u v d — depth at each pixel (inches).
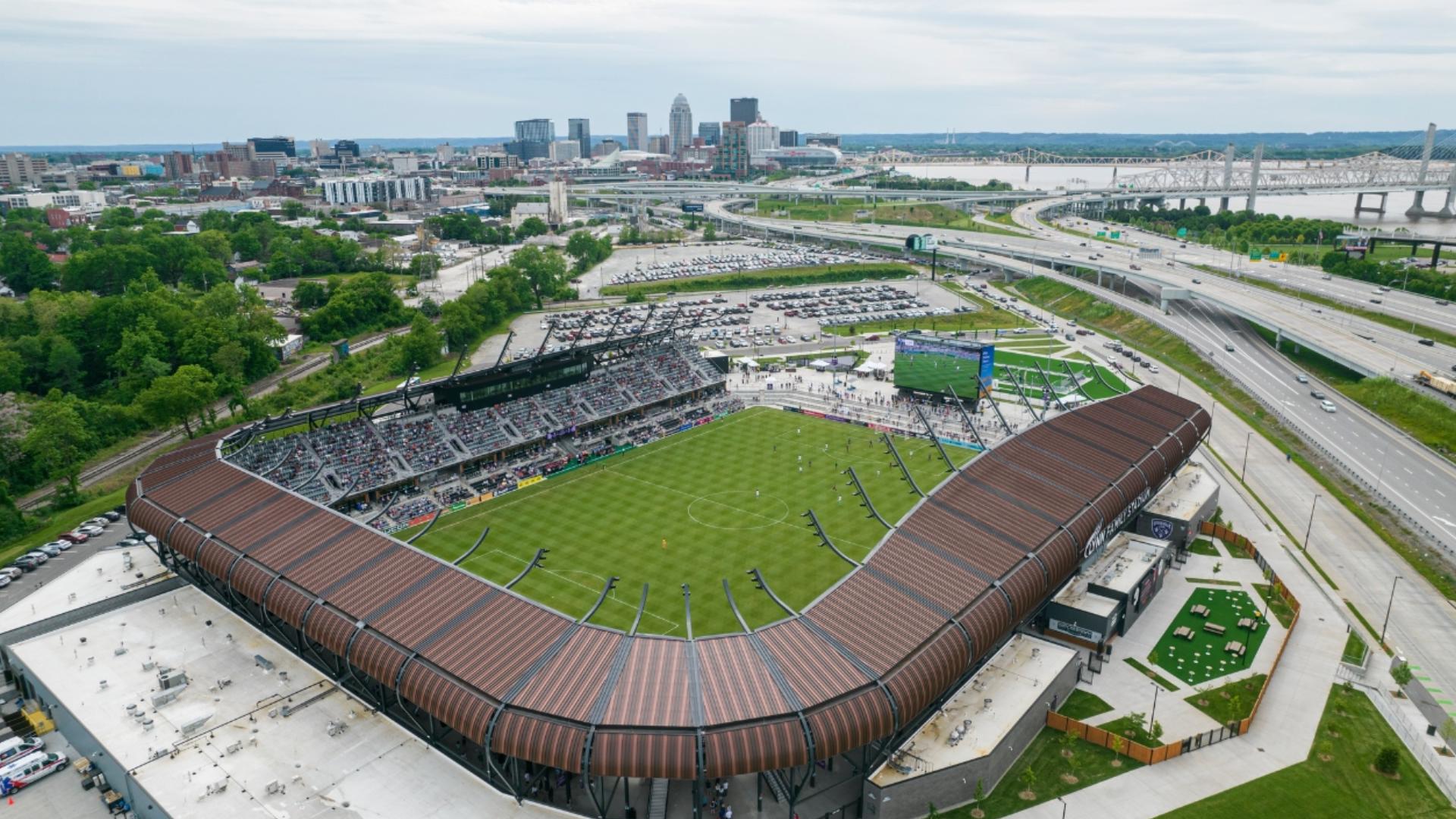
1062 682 3846.0
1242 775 3427.7
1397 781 3395.7
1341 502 6033.5
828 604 3607.3
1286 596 4761.3
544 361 7180.1
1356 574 5049.2
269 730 3479.3
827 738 2992.1
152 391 7042.3
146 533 5172.2
